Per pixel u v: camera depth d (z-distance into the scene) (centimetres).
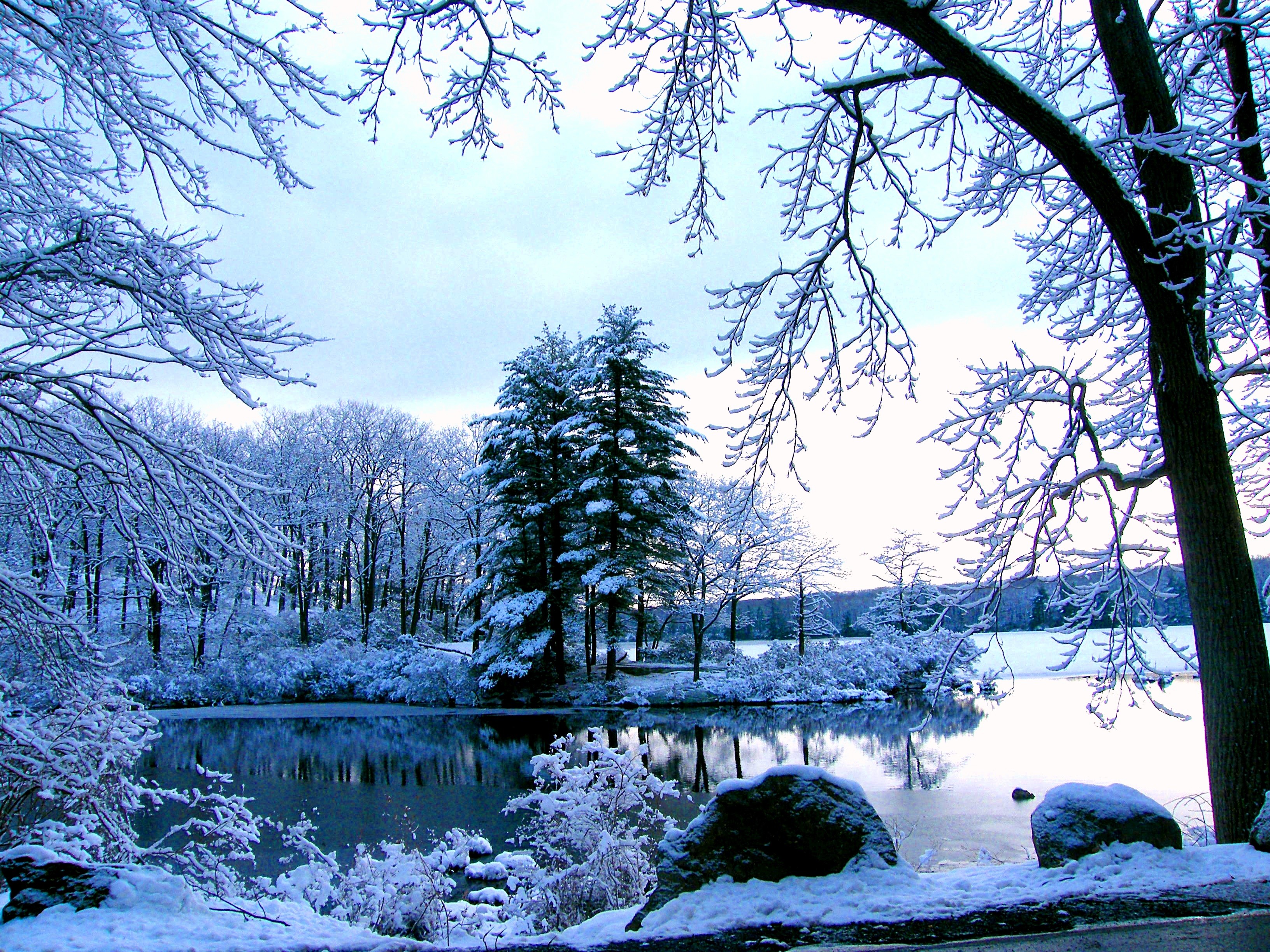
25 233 781
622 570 3020
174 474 755
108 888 485
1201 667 679
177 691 3183
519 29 732
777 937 418
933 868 963
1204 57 816
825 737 2125
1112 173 659
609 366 3173
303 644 4188
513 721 2561
